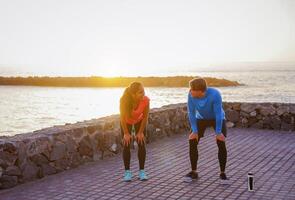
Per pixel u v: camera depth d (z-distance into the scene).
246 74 192.00
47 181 6.86
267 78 140.50
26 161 6.84
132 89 6.76
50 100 60.97
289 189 6.09
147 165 7.89
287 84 102.06
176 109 11.94
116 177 7.03
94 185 6.54
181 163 8.02
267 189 6.11
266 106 12.59
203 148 9.48
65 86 116.25
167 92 79.88
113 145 9.00
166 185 6.45
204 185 6.39
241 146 9.64
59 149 7.50
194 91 6.63
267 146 9.61
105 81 120.06
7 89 99.69
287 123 12.28
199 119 6.91
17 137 7.07
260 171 7.22
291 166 7.57
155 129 10.77
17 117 36.84
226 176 6.66
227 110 13.09
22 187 6.52
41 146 7.12
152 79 114.06
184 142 10.45
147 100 6.87
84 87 109.38
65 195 6.00
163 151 9.27
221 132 6.57
